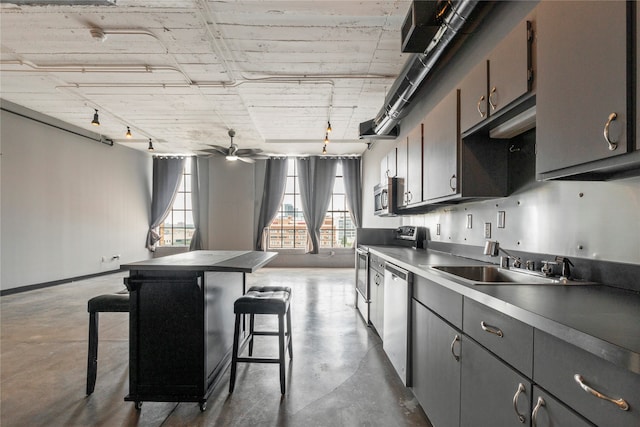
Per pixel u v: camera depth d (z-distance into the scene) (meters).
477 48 2.22
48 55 3.28
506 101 1.53
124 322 3.65
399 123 4.22
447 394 1.56
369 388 2.27
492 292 1.21
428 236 3.44
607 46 0.96
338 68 3.53
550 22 1.21
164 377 2.03
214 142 6.89
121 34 2.88
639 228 1.20
